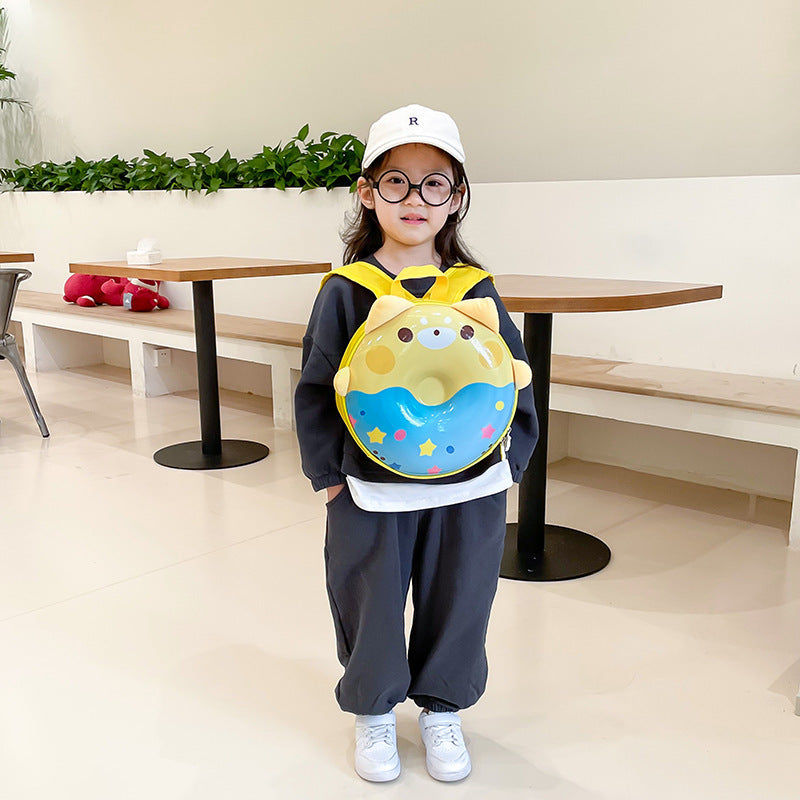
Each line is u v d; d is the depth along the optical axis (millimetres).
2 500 3229
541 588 2502
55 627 2258
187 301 5270
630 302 2271
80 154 6527
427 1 4445
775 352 3162
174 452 3826
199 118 5668
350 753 1742
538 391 2576
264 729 1821
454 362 1445
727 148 3604
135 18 5887
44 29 6531
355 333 1487
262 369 5125
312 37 4965
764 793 1615
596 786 1636
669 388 3012
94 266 3646
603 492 3393
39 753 1738
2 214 6367
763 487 3361
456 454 1472
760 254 3139
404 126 1468
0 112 7055
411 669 1692
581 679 2014
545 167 4168
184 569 2615
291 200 4594
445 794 1614
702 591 2486
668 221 3322
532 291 2404
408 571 1603
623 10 3787
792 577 2588
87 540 2844
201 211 5035
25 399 4918
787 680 2014
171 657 2111
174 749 1753
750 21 3457
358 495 1489
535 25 4074
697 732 1806
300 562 2670
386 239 1575
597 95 3936
